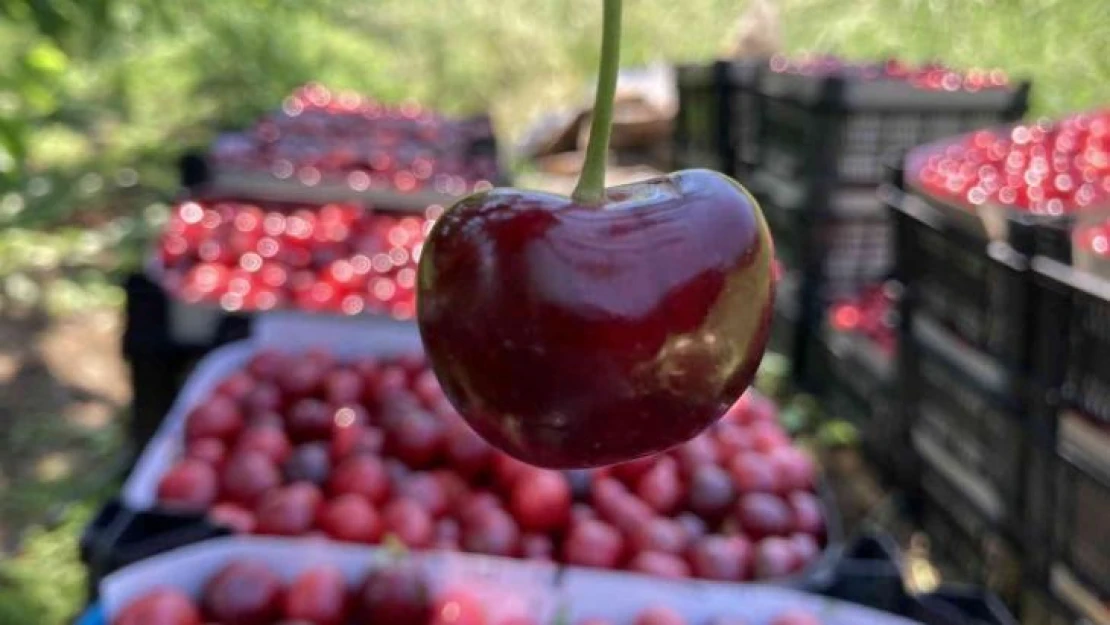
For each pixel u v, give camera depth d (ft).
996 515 2.42
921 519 2.82
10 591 2.36
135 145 6.40
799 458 1.92
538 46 8.09
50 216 5.10
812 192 3.60
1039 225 2.22
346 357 2.32
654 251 0.53
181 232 2.98
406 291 2.77
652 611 1.48
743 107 4.41
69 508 2.70
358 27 8.63
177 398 2.36
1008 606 2.36
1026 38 5.94
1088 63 5.67
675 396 0.53
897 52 6.28
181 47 7.68
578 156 6.45
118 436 3.10
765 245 0.56
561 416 0.52
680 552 1.67
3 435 3.10
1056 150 2.89
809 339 3.58
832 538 1.76
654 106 6.46
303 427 1.94
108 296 4.20
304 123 4.55
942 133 3.66
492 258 0.53
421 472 1.85
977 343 2.51
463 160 4.19
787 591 1.52
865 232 3.63
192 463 1.77
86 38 4.16
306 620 1.43
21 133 3.03
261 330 2.34
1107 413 2.04
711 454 1.85
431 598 1.49
